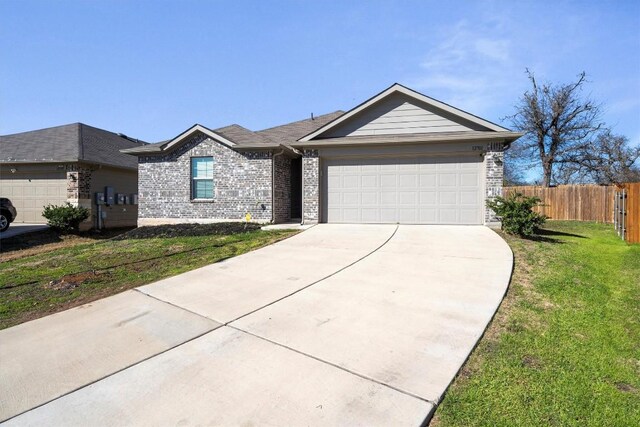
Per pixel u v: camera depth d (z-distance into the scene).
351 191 12.23
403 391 2.88
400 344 3.68
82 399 2.90
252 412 2.66
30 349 3.83
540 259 7.08
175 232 12.09
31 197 16.53
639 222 9.73
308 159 12.38
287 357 3.48
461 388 2.94
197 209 14.27
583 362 3.36
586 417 2.58
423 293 5.20
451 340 3.75
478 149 11.02
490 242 8.56
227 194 13.95
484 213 11.04
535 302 4.89
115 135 21.91
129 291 5.77
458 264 6.68
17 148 17.23
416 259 7.12
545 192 17.75
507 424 2.51
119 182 18.44
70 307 5.15
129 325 4.39
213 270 6.87
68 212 14.59
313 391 2.90
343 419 2.56
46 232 14.46
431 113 11.62
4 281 6.71
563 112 25.84
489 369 3.22
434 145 11.34
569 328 4.11
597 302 4.91
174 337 4.02
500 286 5.42
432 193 11.53
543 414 2.62
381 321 4.26
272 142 13.47
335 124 12.09
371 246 8.44
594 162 25.56
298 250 8.34
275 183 13.65
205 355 3.58
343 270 6.51
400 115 11.87
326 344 3.72
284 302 4.99
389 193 11.88
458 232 9.94
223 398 2.85
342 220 12.33
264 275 6.39
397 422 2.52
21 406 2.83
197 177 14.43
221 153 13.98
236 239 10.14
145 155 14.87
